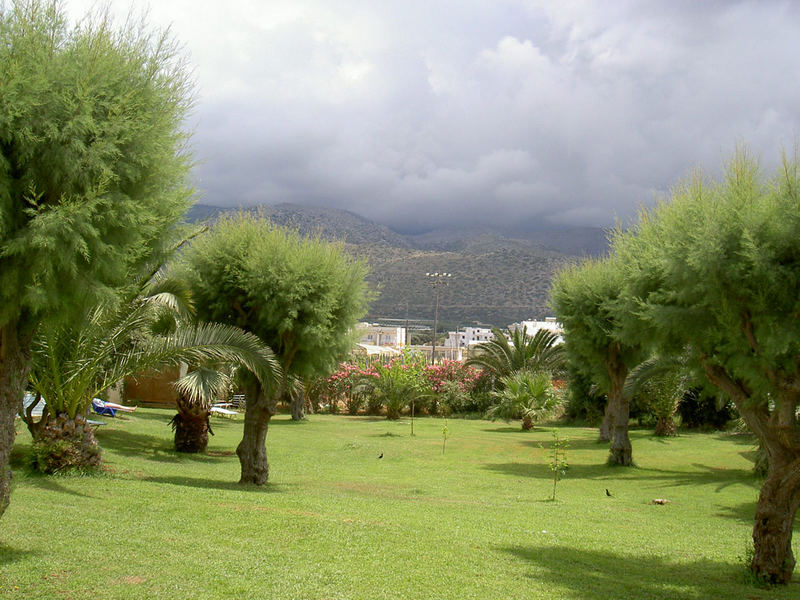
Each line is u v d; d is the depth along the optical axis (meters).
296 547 6.96
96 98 5.41
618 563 7.31
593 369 22.48
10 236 4.96
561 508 11.19
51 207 5.00
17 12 5.29
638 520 10.28
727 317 6.61
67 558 5.97
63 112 5.17
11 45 5.18
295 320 12.22
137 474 12.27
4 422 5.64
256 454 12.33
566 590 6.03
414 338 90.19
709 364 7.48
